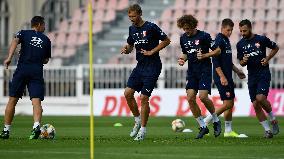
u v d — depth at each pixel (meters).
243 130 43.75
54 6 87.75
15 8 88.81
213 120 36.06
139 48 33.75
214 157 25.11
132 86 34.19
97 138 34.75
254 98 36.38
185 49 35.44
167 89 66.94
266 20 80.62
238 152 27.05
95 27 84.62
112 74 71.88
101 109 69.12
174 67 69.81
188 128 45.47
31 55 34.28
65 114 72.62
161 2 84.75
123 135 38.06
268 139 34.41
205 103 35.56
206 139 34.06
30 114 73.12
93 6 86.25
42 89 34.31
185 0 83.38
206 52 35.44
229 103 36.62
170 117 63.06
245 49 36.03
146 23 33.62
